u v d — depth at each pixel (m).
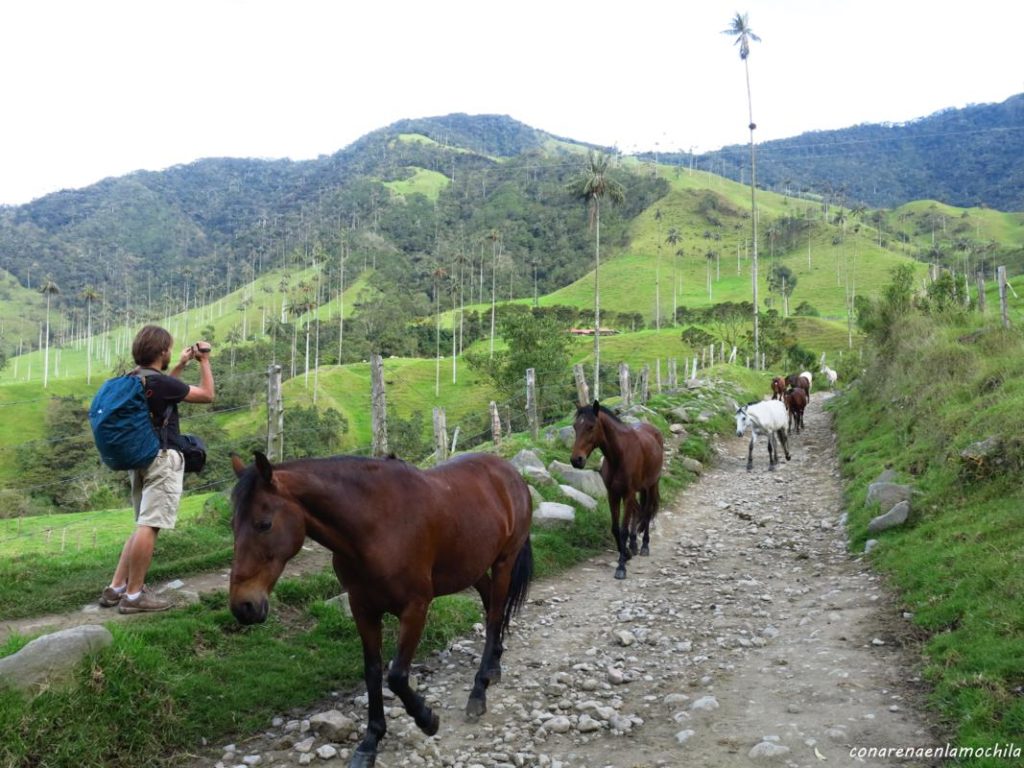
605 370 54.31
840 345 85.69
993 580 6.25
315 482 4.10
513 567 5.82
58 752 4.08
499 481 5.62
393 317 119.62
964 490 9.06
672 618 7.47
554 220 196.25
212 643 5.64
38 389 90.81
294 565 7.64
